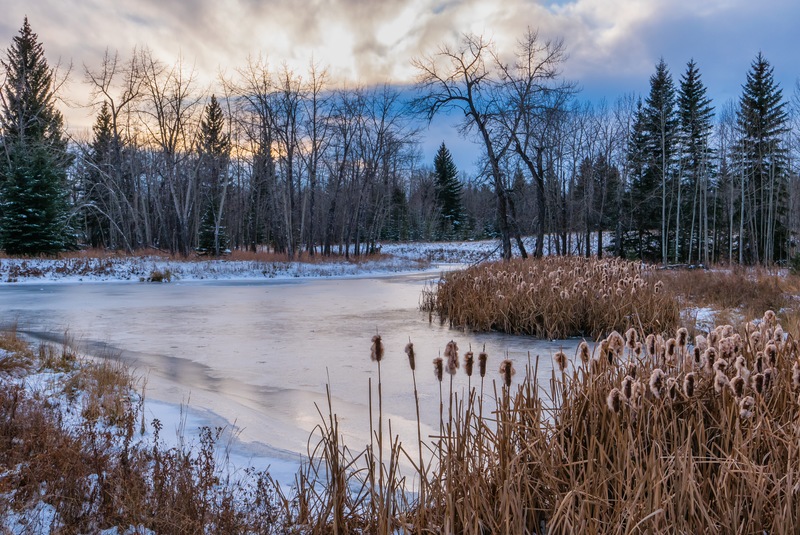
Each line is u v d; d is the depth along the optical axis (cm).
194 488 353
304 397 724
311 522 321
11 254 3072
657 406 314
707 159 4672
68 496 342
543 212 2917
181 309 1661
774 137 4478
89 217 5259
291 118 3794
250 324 1362
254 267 3189
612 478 283
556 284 1311
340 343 1109
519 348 1044
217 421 613
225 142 4053
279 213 4347
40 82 4253
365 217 4862
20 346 919
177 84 3716
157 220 5194
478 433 338
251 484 414
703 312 1255
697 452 312
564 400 351
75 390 677
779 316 1107
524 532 268
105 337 1176
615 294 1178
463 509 293
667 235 4312
